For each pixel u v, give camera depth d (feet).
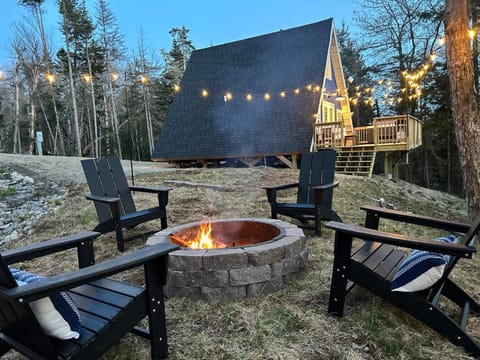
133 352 5.83
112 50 67.97
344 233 6.40
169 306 7.32
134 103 70.95
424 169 50.14
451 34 13.20
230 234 10.37
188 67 46.88
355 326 6.33
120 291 5.55
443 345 5.85
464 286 8.38
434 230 15.06
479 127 13.10
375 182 28.22
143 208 16.76
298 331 6.23
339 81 43.34
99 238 13.03
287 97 36.88
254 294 7.59
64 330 4.42
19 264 10.53
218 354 5.66
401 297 6.07
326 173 13.67
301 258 8.57
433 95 43.37
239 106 39.42
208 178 25.03
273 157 36.27
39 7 60.64
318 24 40.91
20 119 68.85
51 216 17.16
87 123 75.82
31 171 27.61
